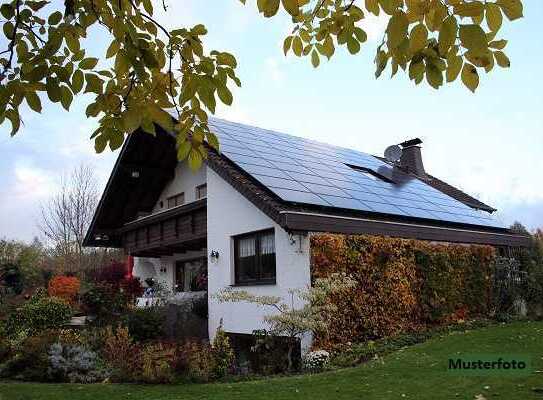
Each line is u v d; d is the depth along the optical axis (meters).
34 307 14.27
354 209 12.76
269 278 12.23
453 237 14.80
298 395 7.24
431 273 13.52
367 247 12.04
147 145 18.28
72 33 2.75
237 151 14.31
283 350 10.84
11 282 25.19
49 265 30.44
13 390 8.56
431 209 15.62
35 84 2.66
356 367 9.09
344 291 11.30
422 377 7.81
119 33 2.79
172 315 14.02
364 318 11.60
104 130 2.90
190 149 3.39
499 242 16.31
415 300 12.99
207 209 14.41
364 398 6.87
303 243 11.23
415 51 2.37
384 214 13.42
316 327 10.02
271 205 11.45
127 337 11.26
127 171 18.77
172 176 19.55
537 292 16.16
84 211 32.25
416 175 22.53
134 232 19.62
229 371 9.94
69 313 14.85
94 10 2.86
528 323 13.50
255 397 7.31
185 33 3.15
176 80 3.21
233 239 13.49
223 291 11.61
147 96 3.12
